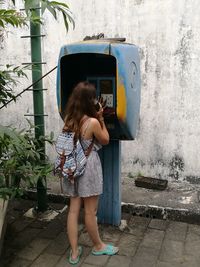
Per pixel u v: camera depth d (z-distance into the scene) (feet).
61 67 9.25
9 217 11.33
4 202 8.59
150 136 13.01
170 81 12.42
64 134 8.45
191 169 12.75
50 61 13.50
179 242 9.70
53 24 13.19
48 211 11.49
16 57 13.83
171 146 12.83
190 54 12.04
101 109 8.50
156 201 11.55
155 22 12.21
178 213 10.80
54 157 14.11
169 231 10.28
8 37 13.73
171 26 12.07
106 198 10.38
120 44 8.67
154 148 13.05
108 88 9.21
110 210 10.42
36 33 10.28
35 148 9.99
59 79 9.20
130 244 9.62
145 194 12.16
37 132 10.64
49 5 7.39
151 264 8.72
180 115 12.52
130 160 13.46
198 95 12.18
